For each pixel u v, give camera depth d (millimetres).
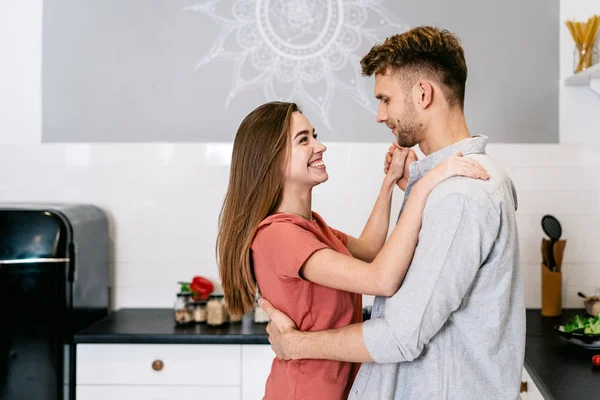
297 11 2822
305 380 1410
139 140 2859
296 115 1510
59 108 2867
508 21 2797
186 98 2854
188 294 2611
